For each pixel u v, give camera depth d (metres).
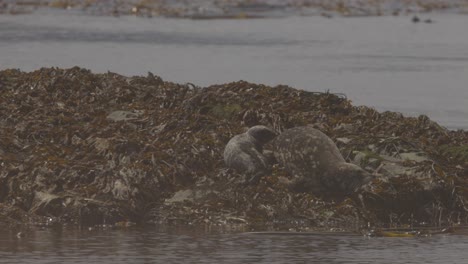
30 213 18.03
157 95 22.80
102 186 18.44
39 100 22.44
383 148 19.94
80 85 23.16
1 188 18.69
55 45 50.94
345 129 21.05
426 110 32.19
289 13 79.31
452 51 53.78
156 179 18.67
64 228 17.48
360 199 18.53
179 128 20.69
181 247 16.25
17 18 67.06
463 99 35.12
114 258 15.52
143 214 18.11
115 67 42.72
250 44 54.81
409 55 51.03
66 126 20.89
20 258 15.46
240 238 16.86
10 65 42.38
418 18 76.62
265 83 38.69
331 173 18.83
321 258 15.61
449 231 17.52
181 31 61.53
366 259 15.59
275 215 18.09
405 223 18.28
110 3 81.50
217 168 19.33
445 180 18.92
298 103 22.28
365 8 86.06
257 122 21.23
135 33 59.09
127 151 19.47
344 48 54.19
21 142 20.27
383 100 34.53
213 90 22.83
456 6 90.00
